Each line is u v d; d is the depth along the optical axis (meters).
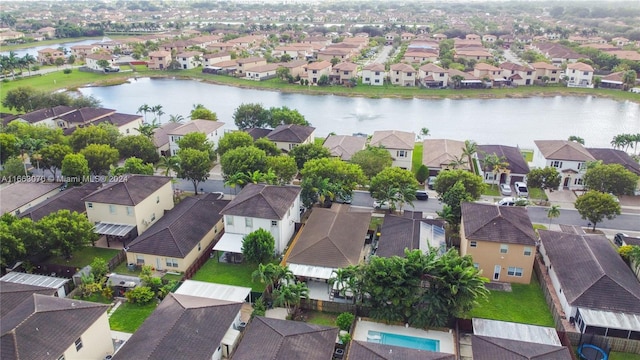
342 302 55.75
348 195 79.62
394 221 70.06
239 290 55.78
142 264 64.19
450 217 69.38
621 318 48.94
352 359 42.41
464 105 168.00
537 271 61.91
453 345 49.78
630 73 178.62
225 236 67.19
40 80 197.25
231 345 46.88
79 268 62.97
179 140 97.25
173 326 45.06
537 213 80.94
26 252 60.06
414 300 51.06
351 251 61.78
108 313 55.00
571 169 90.94
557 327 52.34
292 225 71.12
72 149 95.00
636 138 108.12
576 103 170.12
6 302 49.44
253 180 77.81
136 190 72.12
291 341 44.31
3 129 103.50
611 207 69.88
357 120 148.25
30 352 39.75
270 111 123.94
